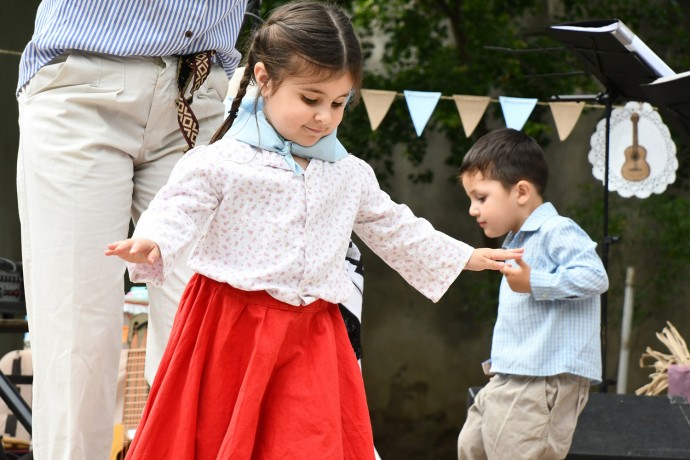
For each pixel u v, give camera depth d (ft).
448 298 64.28
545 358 22.25
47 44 17.40
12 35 45.29
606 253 32.94
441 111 58.70
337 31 14.74
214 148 14.89
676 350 34.24
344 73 14.69
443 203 63.46
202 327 14.74
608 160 33.71
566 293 21.70
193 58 18.13
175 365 14.76
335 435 14.35
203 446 14.52
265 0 56.49
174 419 14.67
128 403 27.99
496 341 23.13
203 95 18.62
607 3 60.90
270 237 14.65
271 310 14.57
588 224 60.44
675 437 24.25
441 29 61.57
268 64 14.80
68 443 17.22
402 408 64.03
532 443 22.15
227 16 18.61
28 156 17.61
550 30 30.66
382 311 64.64
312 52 14.44
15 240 45.39
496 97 60.13
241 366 14.65
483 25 60.44
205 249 14.82
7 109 45.16
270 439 14.39
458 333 64.18
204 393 14.64
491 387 23.25
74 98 17.34
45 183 17.37
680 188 61.36
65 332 17.22
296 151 15.11
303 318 14.79
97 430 17.57
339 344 15.25
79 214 17.25
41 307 17.38
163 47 17.67
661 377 33.91
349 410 15.03
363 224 16.07
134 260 13.30
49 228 17.31
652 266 60.59
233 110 15.51
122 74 17.62
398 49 61.26
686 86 24.97
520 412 22.35
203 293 14.92
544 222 23.04
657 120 34.06
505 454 22.40
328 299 14.90
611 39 29.63
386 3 61.46
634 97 32.55
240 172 14.67
